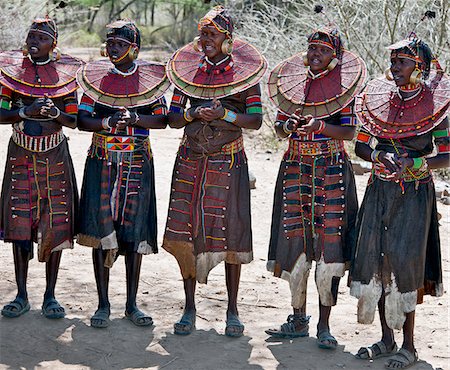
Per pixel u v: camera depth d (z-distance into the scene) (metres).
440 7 10.86
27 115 5.08
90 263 6.56
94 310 5.57
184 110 5.19
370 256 4.68
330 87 4.88
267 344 5.09
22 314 5.42
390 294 4.64
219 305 5.73
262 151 11.26
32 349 4.92
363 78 4.84
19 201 5.24
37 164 5.22
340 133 4.84
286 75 5.07
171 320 5.44
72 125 5.21
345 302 5.82
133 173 5.19
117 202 5.16
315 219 4.95
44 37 5.14
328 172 4.89
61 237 5.30
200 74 5.07
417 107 4.57
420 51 4.51
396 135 4.57
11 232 5.27
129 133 5.17
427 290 4.89
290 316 5.24
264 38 12.38
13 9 15.94
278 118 5.04
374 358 4.84
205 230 5.12
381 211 4.67
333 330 5.32
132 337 5.14
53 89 5.18
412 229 4.61
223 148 5.08
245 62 5.09
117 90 5.14
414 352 4.79
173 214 5.19
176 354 4.90
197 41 5.06
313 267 6.57
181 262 5.21
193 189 5.12
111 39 5.11
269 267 5.15
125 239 5.22
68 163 5.35
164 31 27.62
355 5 11.23
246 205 5.17
